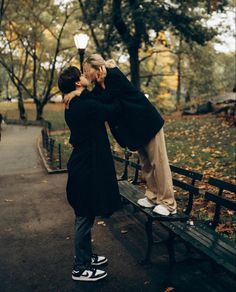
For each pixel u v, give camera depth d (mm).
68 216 6688
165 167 4117
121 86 3748
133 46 24141
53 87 45344
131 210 6758
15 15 36344
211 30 23531
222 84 43656
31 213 6973
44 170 11648
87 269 4105
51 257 4875
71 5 35562
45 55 42625
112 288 3951
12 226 6250
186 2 21625
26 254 5012
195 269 4305
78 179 3838
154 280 4086
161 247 4973
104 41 26109
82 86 3863
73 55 40156
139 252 4867
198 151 12625
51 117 46188
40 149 16484
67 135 22906
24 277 4324
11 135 28375
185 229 3975
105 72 3777
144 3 20922
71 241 5438
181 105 36969
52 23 39062
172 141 15797
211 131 17562
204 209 6441
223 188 4266
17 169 12156
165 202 4191
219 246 3496
